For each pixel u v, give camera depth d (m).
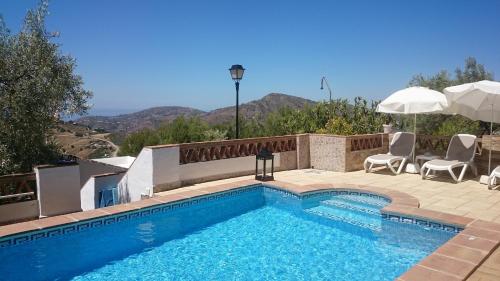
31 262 5.14
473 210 6.42
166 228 6.62
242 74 10.14
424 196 7.45
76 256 5.37
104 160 14.09
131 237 6.16
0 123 9.66
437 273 3.77
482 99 8.50
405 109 9.52
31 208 7.95
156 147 8.16
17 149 10.15
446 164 8.84
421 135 11.33
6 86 9.91
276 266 5.00
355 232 6.29
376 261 5.12
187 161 8.92
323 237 6.10
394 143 10.73
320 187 8.27
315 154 11.12
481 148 10.02
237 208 7.84
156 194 8.02
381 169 10.80
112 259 5.27
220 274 4.78
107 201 9.59
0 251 5.06
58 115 10.60
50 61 10.20
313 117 14.84
